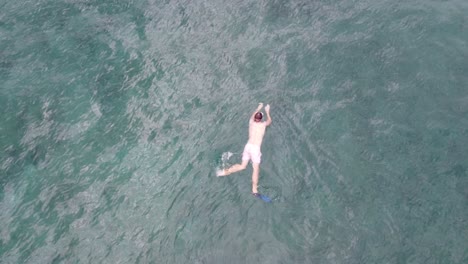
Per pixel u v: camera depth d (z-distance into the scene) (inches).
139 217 455.8
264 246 429.1
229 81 593.0
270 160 499.8
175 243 434.9
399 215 446.3
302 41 643.5
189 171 495.2
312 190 472.1
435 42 623.5
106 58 628.1
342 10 691.4
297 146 513.3
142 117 552.1
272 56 623.5
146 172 495.2
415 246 421.4
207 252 427.2
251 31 663.1
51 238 436.5
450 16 665.0
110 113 557.0
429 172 481.7
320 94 568.7
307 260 417.7
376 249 421.4
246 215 453.4
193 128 538.6
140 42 651.5
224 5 710.5
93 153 513.3
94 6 713.6
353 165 492.4
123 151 515.5
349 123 533.0
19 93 578.9
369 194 466.0
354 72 592.1
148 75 604.1
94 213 458.3
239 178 486.9
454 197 458.3
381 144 510.0
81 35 662.5
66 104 567.8
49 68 613.3
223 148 515.5
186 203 466.9
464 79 572.7
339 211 453.1
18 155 510.9
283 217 450.6
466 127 521.0
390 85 572.4
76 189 479.2
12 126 541.0
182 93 579.8
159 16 693.9
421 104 548.1
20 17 690.8
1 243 431.5
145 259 423.2
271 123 537.0
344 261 415.2
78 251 427.2
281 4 710.5
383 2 699.4
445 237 426.3
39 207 462.3
